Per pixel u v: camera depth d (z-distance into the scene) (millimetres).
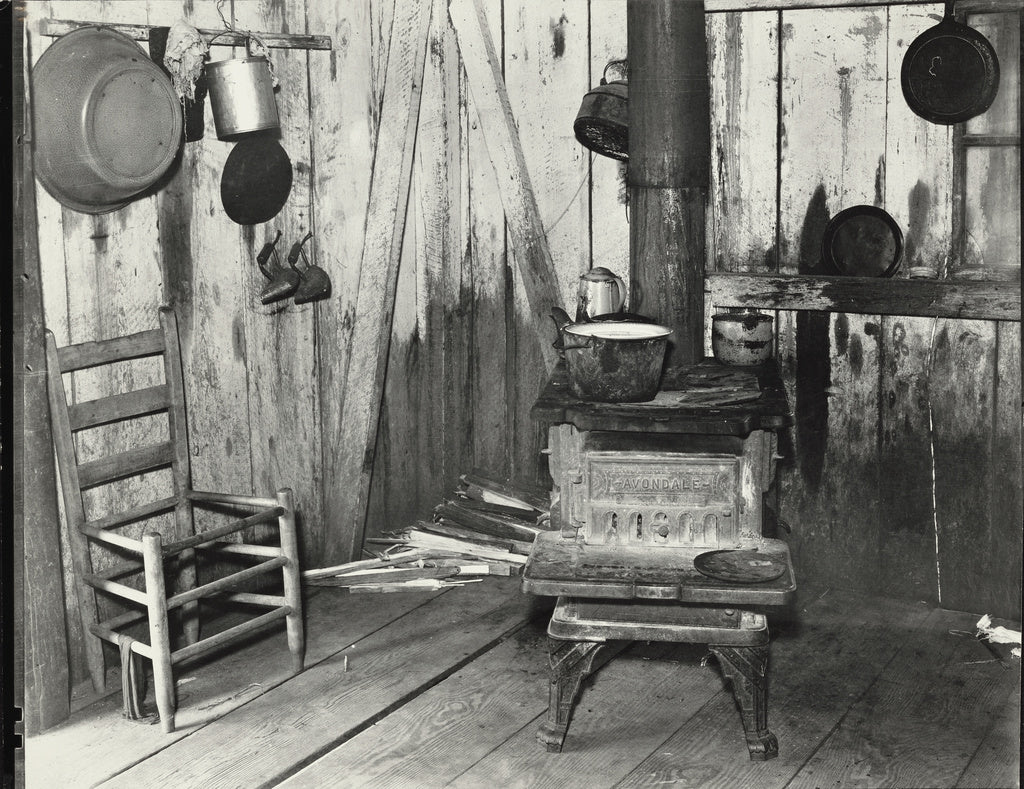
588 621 3469
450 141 5234
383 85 4836
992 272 4324
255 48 4223
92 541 3918
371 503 5180
